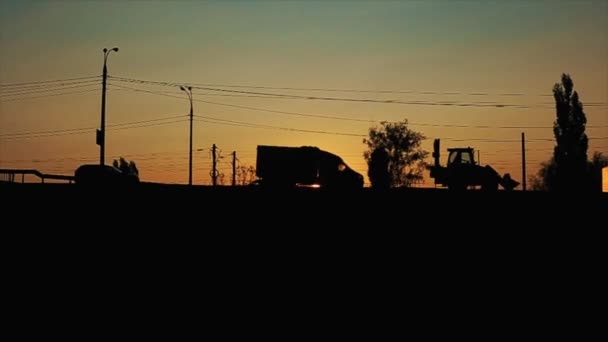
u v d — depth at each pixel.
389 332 19.39
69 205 20.20
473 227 20.06
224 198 20.06
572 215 20.16
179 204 20.08
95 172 38.69
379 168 66.44
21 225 20.16
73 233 20.09
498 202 20.20
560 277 19.84
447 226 20.06
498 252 20.02
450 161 43.31
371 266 19.80
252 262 19.77
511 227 20.11
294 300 19.53
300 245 19.84
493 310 19.64
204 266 19.75
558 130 65.50
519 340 19.39
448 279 19.77
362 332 19.33
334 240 19.89
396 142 95.31
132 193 20.16
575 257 19.98
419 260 19.86
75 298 19.70
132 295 19.69
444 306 19.61
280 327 19.33
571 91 65.31
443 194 20.22
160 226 20.02
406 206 20.09
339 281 19.69
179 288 19.67
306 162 44.16
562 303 19.67
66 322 19.53
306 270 19.72
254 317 19.41
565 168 64.94
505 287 19.78
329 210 20.02
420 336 19.39
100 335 19.42
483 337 19.42
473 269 19.88
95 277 19.83
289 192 20.08
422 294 19.67
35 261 20.00
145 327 19.44
